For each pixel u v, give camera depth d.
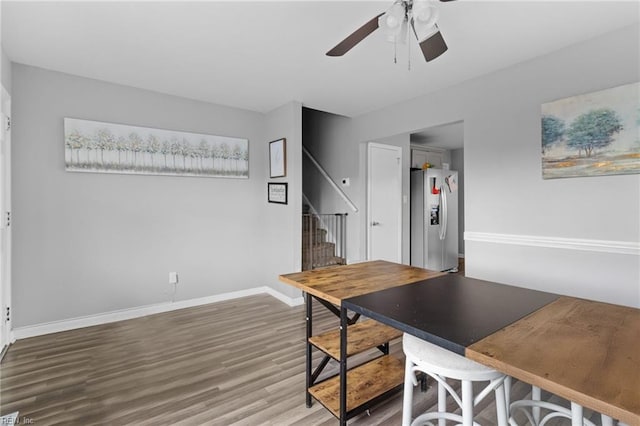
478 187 2.91
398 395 2.00
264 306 3.64
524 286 2.61
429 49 1.69
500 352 0.92
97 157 3.04
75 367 2.30
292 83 3.11
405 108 3.59
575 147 2.32
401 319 1.19
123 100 3.17
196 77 2.97
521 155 2.62
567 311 1.26
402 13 1.46
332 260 4.54
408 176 5.07
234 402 1.91
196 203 3.64
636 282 2.08
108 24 2.07
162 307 3.43
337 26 2.09
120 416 1.78
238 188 3.95
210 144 3.70
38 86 2.76
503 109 2.73
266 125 4.11
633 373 0.80
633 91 2.06
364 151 4.34
